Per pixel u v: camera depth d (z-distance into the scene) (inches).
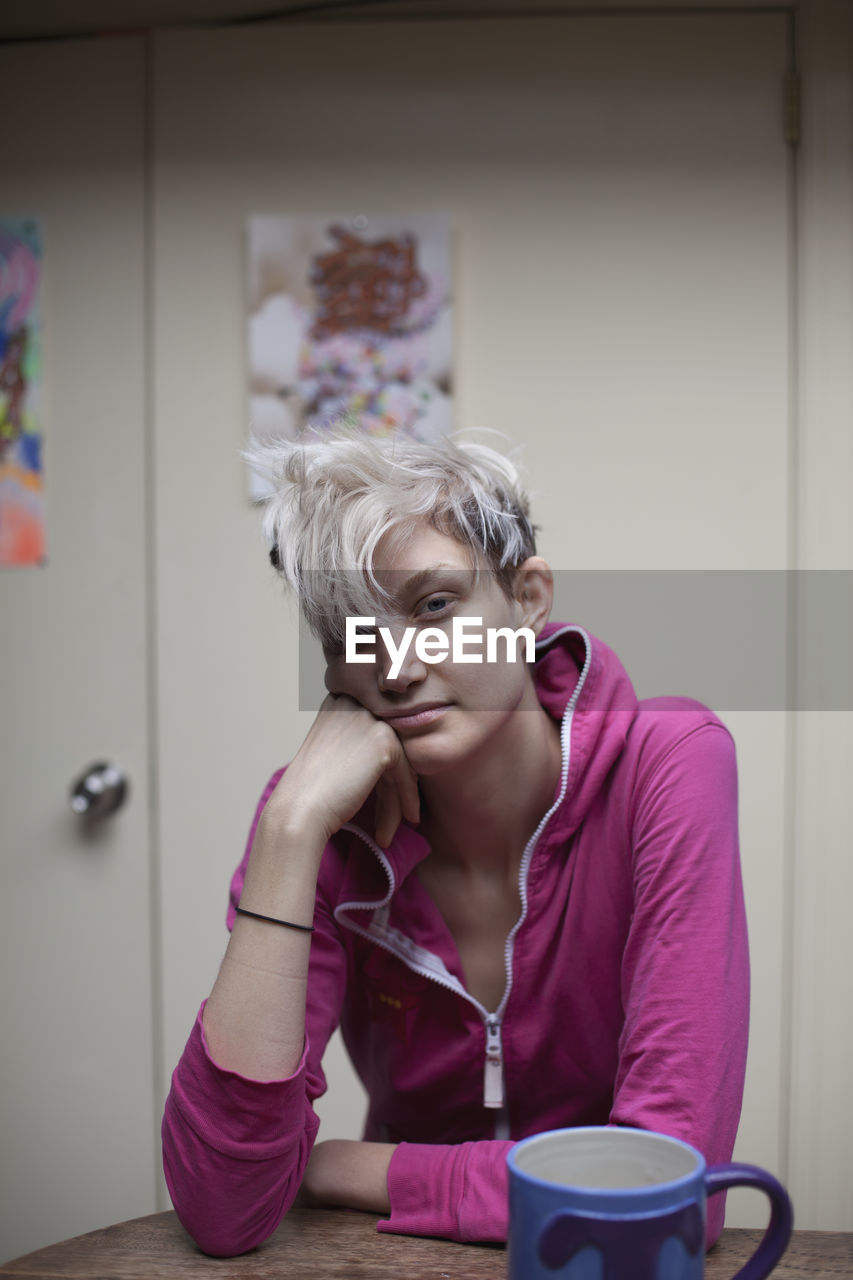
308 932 29.9
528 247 67.2
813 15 65.5
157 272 69.5
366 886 34.7
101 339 70.1
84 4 70.0
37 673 71.0
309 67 68.3
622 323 66.8
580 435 67.1
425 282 67.5
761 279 66.2
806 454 65.9
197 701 69.6
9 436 70.8
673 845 32.1
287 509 31.1
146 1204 70.2
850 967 65.9
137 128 69.6
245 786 69.2
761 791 66.4
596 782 33.9
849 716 65.7
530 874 34.3
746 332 66.3
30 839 71.1
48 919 70.9
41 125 70.2
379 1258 27.4
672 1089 29.1
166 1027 70.0
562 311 67.1
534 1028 35.1
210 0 69.3
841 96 65.4
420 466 31.5
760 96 66.0
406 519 30.0
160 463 69.7
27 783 71.1
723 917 31.3
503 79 67.2
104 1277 26.5
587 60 66.8
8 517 71.0
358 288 67.9
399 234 67.6
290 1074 28.4
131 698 70.2
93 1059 70.6
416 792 32.9
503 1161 28.9
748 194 66.2
